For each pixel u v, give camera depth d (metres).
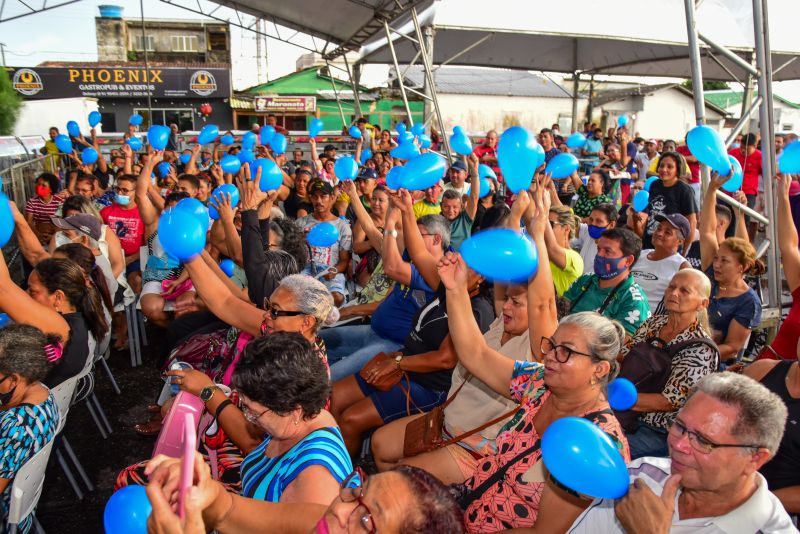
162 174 8.78
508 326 2.92
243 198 3.56
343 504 1.36
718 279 3.91
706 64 15.88
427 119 11.19
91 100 24.25
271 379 1.91
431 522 1.29
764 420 1.60
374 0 10.83
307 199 7.91
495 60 17.84
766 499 1.68
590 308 3.71
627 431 3.00
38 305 3.10
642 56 16.58
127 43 34.44
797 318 3.57
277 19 14.49
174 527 1.23
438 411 3.05
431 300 3.62
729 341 3.89
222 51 35.50
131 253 6.32
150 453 4.29
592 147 14.83
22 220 4.33
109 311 4.77
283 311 2.61
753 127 10.71
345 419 3.47
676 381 2.89
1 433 2.50
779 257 5.02
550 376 2.06
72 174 7.79
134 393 5.19
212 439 2.65
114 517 1.32
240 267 4.89
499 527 2.18
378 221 5.81
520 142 2.49
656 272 4.41
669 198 6.07
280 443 2.04
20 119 22.94
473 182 5.86
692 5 4.82
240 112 29.17
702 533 1.70
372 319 4.27
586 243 5.43
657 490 1.79
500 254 2.01
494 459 2.29
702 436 1.62
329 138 16.08
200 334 4.02
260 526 1.56
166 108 28.66
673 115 33.62
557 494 1.95
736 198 5.88
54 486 3.87
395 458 3.16
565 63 18.55
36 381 2.66
